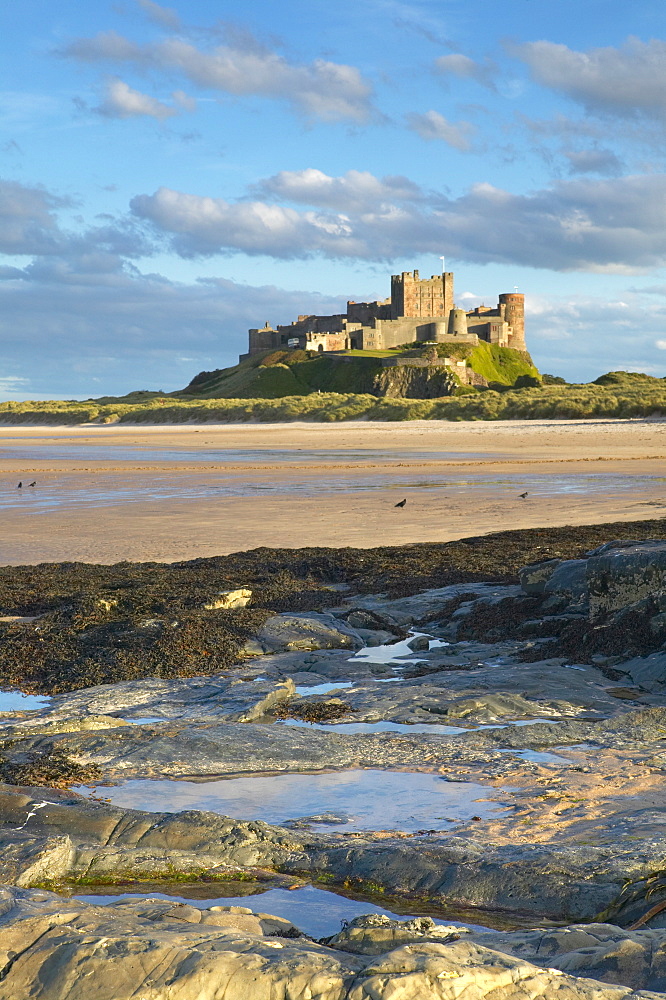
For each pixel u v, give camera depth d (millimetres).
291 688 10977
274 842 6477
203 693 10875
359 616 13961
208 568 17641
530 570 14125
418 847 6227
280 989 3797
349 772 8258
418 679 11258
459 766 8312
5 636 13227
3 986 3938
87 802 7371
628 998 3836
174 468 44719
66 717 10156
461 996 3746
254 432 90000
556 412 85000
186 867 6168
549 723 9406
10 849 6160
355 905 5691
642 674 10930
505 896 5652
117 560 19672
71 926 4328
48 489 34750
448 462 45219
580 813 7004
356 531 22578
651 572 12008
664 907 5266
